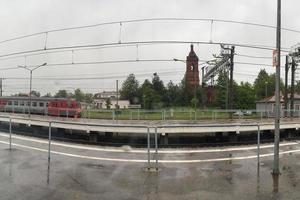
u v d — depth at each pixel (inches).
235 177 494.9
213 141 949.2
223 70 1647.4
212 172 529.7
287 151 773.9
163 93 4224.9
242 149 799.7
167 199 386.0
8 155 664.4
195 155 706.2
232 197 394.3
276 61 523.5
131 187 434.3
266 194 406.6
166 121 1059.9
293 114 1508.4
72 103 1515.7
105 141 940.6
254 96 2755.9
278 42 520.7
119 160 633.0
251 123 977.5
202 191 418.9
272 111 1302.9
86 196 393.1
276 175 507.8
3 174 495.5
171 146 847.7
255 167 573.0
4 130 1247.5
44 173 506.9
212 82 1964.8
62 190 415.8
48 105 1563.7
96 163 597.6
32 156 657.6
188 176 499.8
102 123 959.6
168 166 578.9
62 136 1045.2
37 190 414.0
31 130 1178.0
